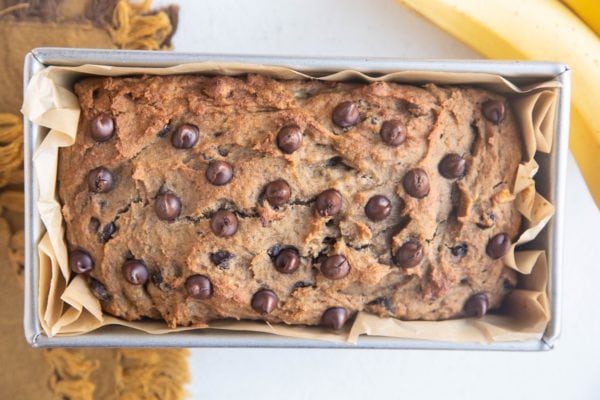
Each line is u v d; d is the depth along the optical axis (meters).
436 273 0.52
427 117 0.52
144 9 0.60
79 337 0.51
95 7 0.60
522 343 0.52
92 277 0.52
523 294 0.53
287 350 0.61
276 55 0.51
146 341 0.51
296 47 0.61
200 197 0.51
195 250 0.51
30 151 0.50
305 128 0.51
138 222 0.51
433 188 0.51
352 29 0.61
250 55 0.51
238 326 0.52
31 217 0.50
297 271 0.51
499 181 0.52
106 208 0.51
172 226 0.51
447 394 0.62
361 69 0.51
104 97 0.51
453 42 0.61
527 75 0.52
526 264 0.52
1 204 0.59
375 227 0.51
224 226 0.50
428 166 0.51
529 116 0.52
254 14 0.61
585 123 0.57
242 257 0.51
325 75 0.52
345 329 0.52
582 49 0.57
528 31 0.57
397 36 0.61
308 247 0.51
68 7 0.59
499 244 0.52
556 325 0.52
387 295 0.52
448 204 0.52
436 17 0.57
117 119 0.51
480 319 0.53
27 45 0.59
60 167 0.51
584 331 0.62
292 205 0.51
